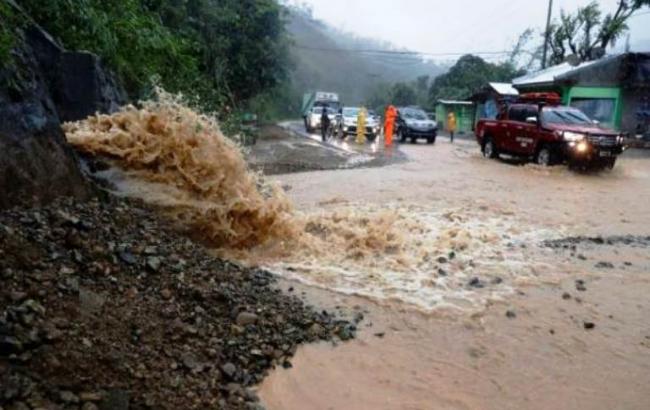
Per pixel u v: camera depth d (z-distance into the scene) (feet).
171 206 20.08
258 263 19.60
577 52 108.27
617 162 58.34
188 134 21.43
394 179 43.06
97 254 14.55
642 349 14.33
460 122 128.98
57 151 16.89
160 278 15.01
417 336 14.67
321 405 11.32
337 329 14.65
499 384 12.44
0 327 10.02
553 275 20.01
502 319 15.93
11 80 15.56
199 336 12.83
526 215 30.78
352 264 20.15
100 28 28.63
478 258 21.76
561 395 12.06
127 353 11.11
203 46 60.64
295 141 78.59
